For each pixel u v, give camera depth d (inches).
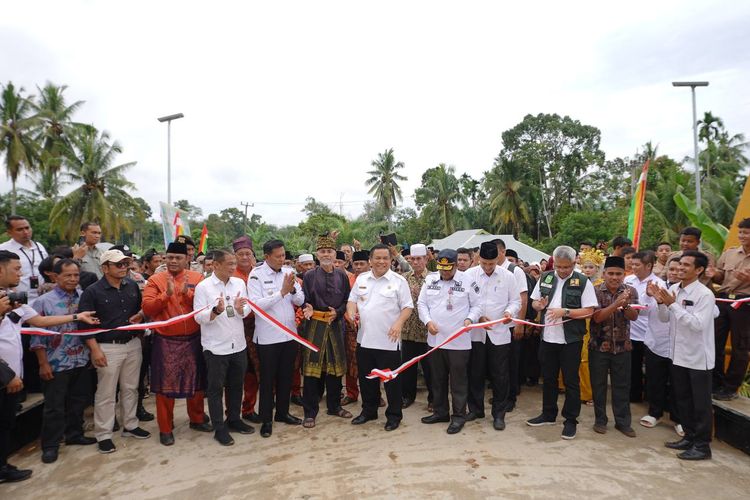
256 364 202.8
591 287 182.1
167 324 168.4
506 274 198.2
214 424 177.6
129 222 1255.5
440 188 1660.9
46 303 168.7
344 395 240.2
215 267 180.4
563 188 1727.4
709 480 145.4
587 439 177.6
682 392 165.2
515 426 192.5
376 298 191.9
